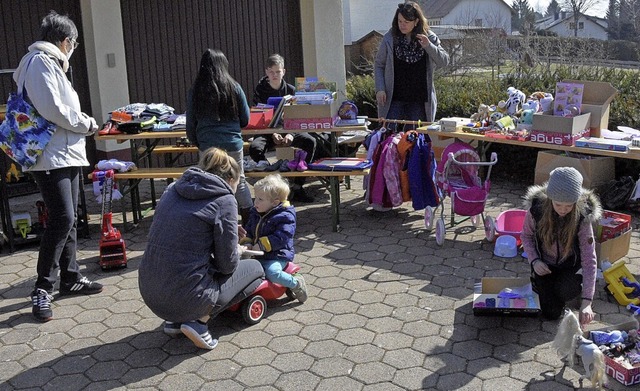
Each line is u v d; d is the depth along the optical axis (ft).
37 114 14.42
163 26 27.50
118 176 19.83
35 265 17.81
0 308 15.23
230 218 12.70
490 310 13.41
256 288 13.83
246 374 12.14
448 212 20.88
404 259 17.19
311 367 12.28
